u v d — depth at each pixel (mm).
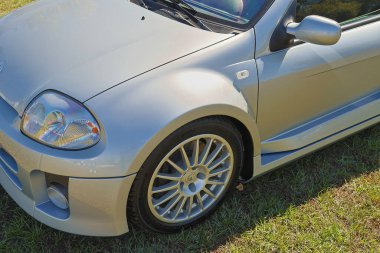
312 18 2391
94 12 2699
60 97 2113
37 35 2562
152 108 2049
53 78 2207
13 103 2230
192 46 2316
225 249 2391
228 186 2545
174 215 2381
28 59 2385
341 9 2820
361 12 2904
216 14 2566
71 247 2344
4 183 2385
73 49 2363
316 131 2861
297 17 2639
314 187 2850
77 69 2219
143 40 2365
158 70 2182
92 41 2400
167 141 2084
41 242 2348
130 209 2168
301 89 2631
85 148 2020
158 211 2307
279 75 2479
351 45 2783
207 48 2314
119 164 1994
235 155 2453
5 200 2607
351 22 2855
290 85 2555
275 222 2568
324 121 2912
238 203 2676
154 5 2727
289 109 2652
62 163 2010
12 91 2271
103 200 2055
